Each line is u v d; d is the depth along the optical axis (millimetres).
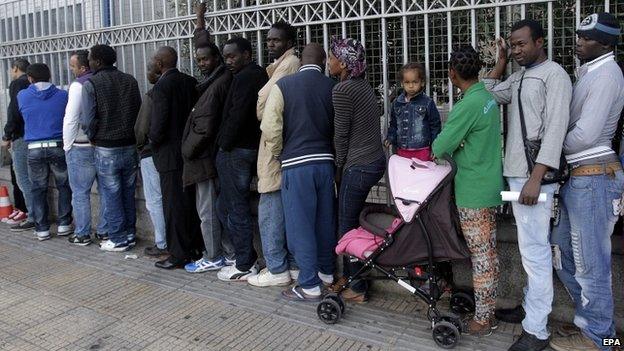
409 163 3436
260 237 4703
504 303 3797
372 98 3746
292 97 3836
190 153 4391
